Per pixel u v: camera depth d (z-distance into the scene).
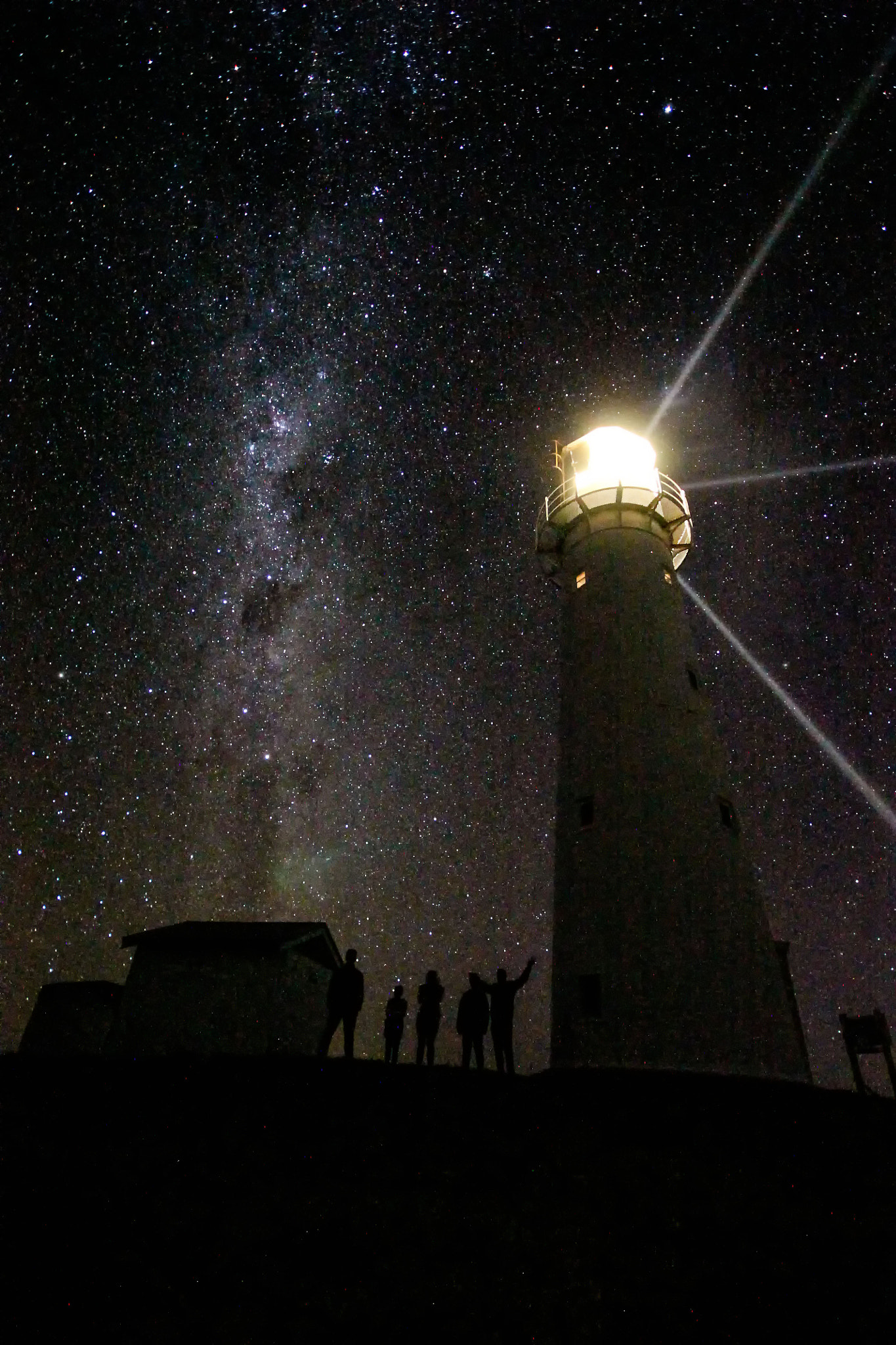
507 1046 11.16
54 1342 5.20
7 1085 9.99
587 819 14.36
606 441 19.69
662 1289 6.11
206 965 17.77
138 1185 7.30
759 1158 8.62
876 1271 6.57
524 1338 5.46
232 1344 5.23
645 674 15.55
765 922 13.31
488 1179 7.67
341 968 11.58
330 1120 8.85
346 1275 6.04
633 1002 12.05
